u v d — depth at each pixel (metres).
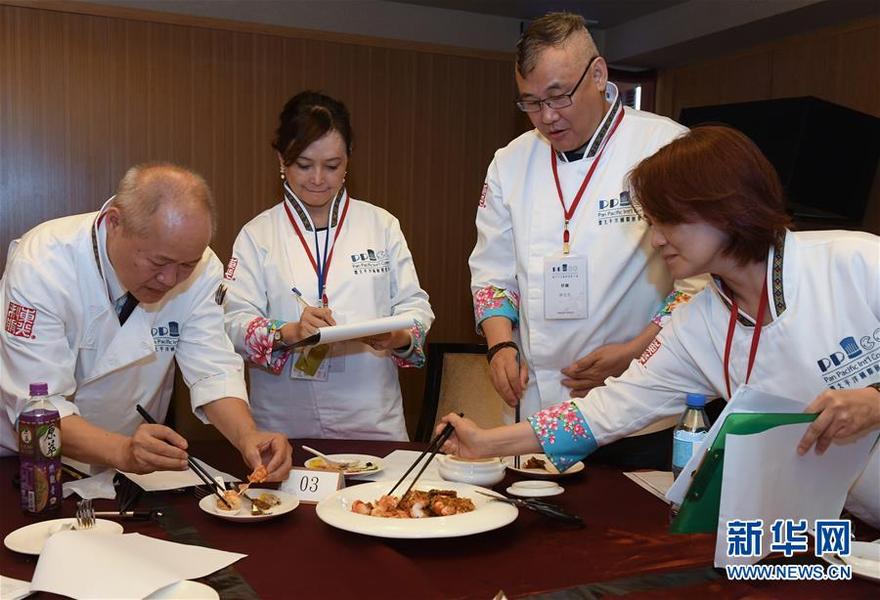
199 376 2.00
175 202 1.61
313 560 1.34
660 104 5.79
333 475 1.71
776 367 1.51
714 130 1.41
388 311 2.61
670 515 1.61
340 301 2.50
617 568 1.33
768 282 1.47
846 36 4.48
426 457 2.04
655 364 1.70
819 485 1.31
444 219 5.24
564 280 2.19
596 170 2.20
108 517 1.53
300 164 2.42
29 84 4.21
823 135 4.09
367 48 4.97
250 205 4.73
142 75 4.44
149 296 1.76
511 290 2.37
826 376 1.46
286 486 1.73
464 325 5.32
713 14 4.76
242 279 2.52
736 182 1.35
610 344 2.12
